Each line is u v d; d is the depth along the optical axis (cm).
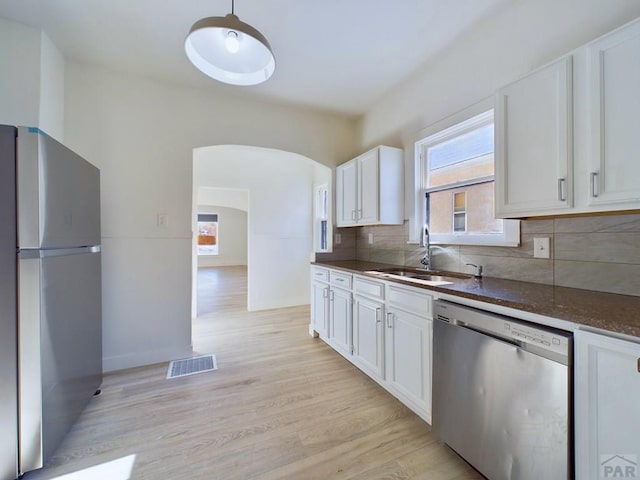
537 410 110
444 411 151
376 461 147
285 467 143
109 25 195
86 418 179
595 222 145
